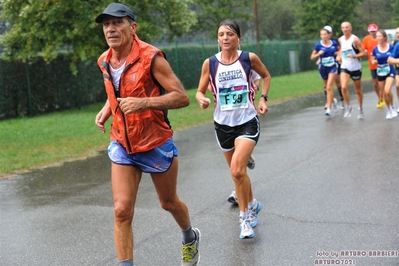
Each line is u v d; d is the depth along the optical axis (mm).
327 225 6695
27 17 20875
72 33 20656
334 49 16469
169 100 4867
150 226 7059
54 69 23578
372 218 6836
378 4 64250
